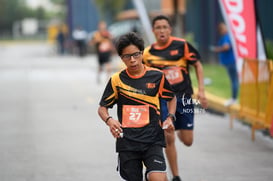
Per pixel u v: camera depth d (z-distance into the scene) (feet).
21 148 68.69
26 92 131.64
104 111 39.01
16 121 89.45
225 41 97.04
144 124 38.45
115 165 59.41
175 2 151.23
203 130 80.02
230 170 57.06
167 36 50.98
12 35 625.41
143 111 38.63
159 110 39.11
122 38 37.99
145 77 38.99
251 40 76.33
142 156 38.70
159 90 39.17
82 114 95.76
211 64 176.24
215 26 170.19
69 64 232.12
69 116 93.71
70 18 307.99
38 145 70.38
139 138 38.27
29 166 59.57
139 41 38.01
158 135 38.75
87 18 309.42
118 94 39.01
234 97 97.14
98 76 149.59
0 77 174.40
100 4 314.96
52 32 415.03
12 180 54.19
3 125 85.71
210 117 92.43
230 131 79.10
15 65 230.48
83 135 76.64
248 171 56.65
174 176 50.29
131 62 37.96
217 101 101.19
